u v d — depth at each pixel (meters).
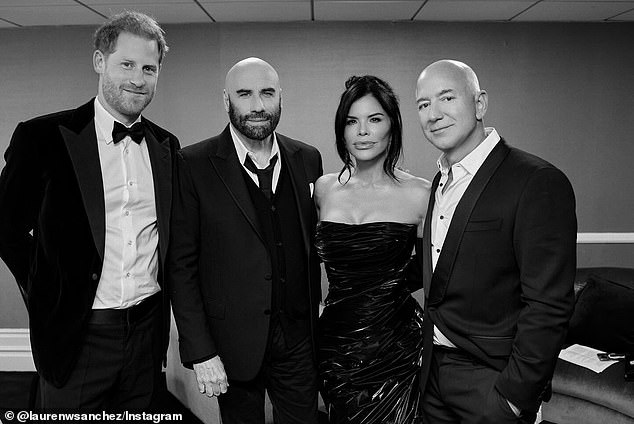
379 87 1.86
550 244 1.38
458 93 1.49
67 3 3.45
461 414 1.55
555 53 4.31
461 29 4.26
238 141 1.81
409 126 4.32
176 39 4.20
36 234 1.66
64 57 4.07
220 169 1.76
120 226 1.70
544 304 1.37
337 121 1.91
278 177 1.84
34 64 4.08
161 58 1.79
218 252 1.76
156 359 1.83
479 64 4.30
